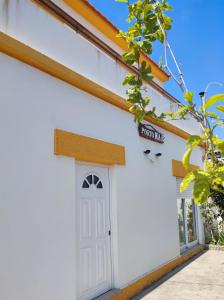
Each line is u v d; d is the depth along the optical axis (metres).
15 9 4.75
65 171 5.10
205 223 12.31
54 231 4.73
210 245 11.61
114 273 6.19
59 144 4.98
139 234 7.14
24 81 4.56
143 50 2.94
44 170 4.70
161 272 7.91
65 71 5.27
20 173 4.31
